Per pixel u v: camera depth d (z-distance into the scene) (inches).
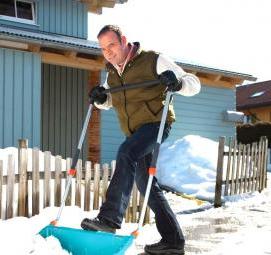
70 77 600.4
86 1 565.6
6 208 213.2
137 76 144.6
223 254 163.3
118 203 137.7
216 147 430.9
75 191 240.8
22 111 424.8
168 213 151.0
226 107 604.7
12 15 510.6
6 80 417.1
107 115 495.5
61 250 129.8
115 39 141.6
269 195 361.1
